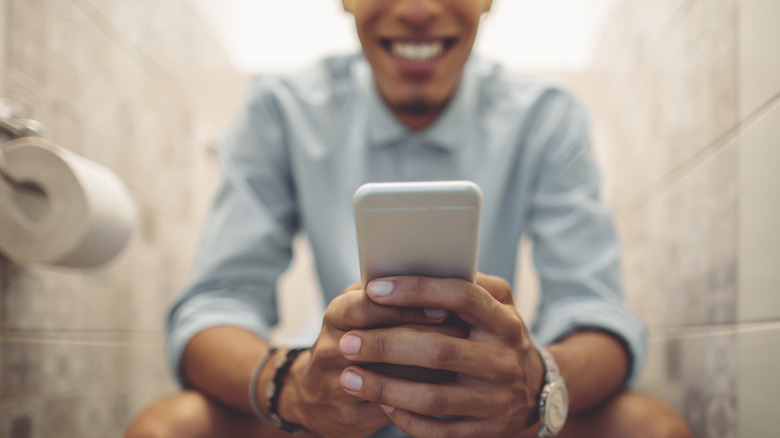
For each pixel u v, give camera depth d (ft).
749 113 2.55
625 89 4.89
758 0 2.47
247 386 2.24
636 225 4.47
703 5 3.10
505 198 3.04
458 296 1.51
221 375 2.32
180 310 2.75
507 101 3.13
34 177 2.48
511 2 7.05
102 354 3.50
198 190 5.72
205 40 5.97
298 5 7.27
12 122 2.50
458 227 1.40
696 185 3.19
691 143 3.27
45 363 2.89
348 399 1.75
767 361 2.36
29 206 2.52
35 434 2.80
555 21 7.03
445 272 1.53
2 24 2.57
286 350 2.17
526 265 6.64
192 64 5.50
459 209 1.36
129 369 3.91
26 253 2.52
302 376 1.90
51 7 2.98
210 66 6.15
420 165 2.97
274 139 3.14
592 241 2.82
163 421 2.30
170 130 4.85
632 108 4.65
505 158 2.97
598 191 3.00
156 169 4.51
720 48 2.87
